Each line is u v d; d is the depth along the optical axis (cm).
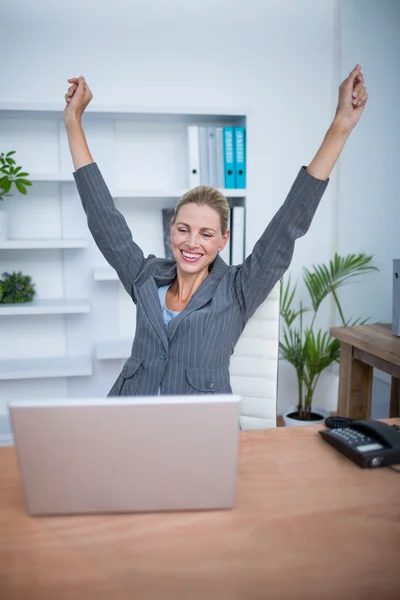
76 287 291
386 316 303
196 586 71
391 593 70
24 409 81
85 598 69
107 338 296
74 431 82
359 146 303
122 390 146
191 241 146
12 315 292
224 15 289
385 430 110
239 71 295
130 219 293
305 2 295
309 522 85
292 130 304
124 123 287
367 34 294
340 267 294
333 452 111
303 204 135
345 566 75
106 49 281
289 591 70
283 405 327
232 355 156
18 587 72
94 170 155
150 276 157
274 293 154
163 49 286
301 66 300
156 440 83
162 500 87
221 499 87
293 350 284
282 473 102
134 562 76
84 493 86
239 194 269
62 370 268
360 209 306
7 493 96
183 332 142
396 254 297
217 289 148
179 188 284
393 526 84
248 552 78
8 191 262
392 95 291
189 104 292
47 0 273
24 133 279
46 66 277
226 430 83
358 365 241
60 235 289
